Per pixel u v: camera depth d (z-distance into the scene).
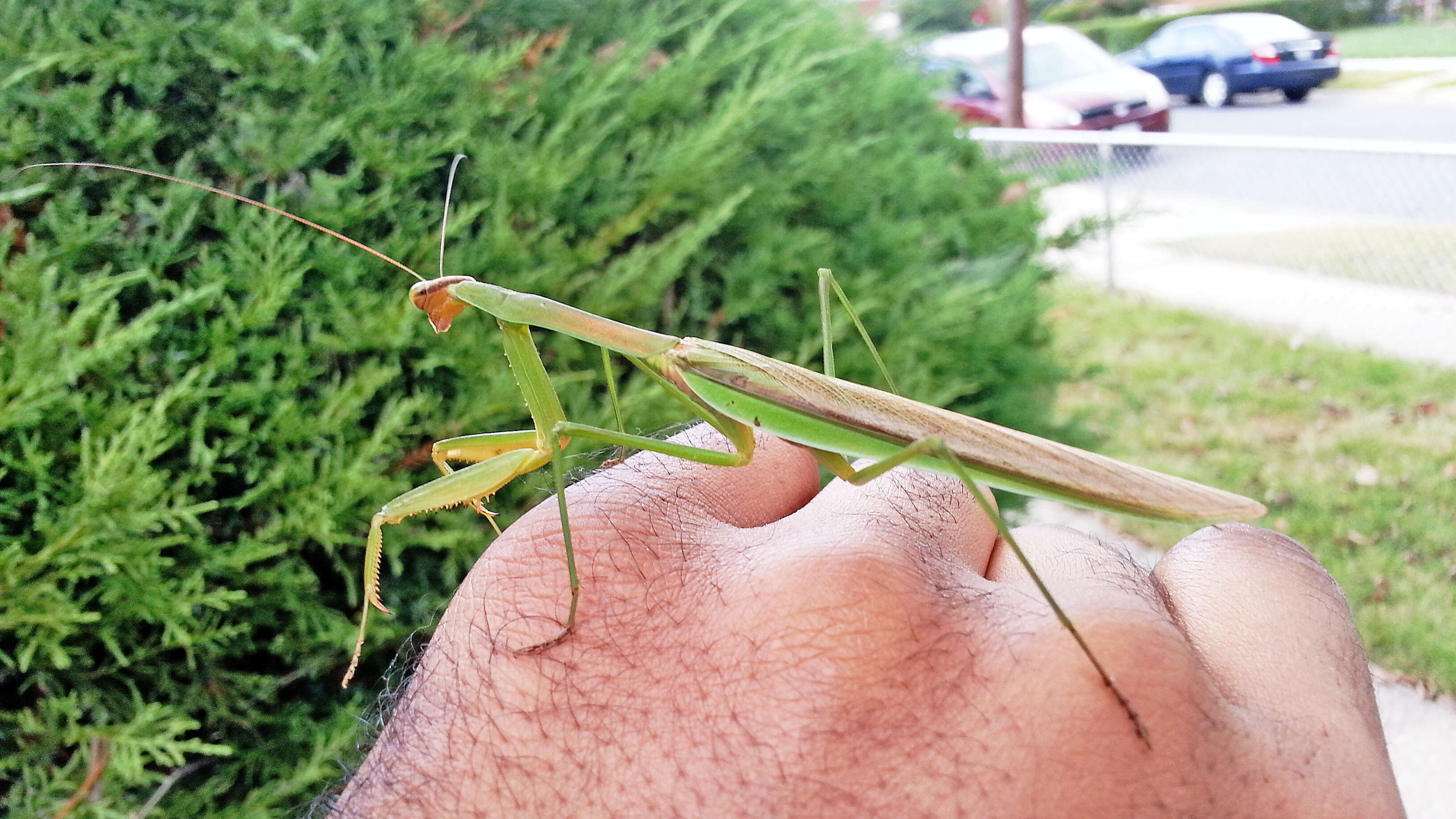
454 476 0.12
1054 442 0.11
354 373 0.16
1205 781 0.07
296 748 0.15
